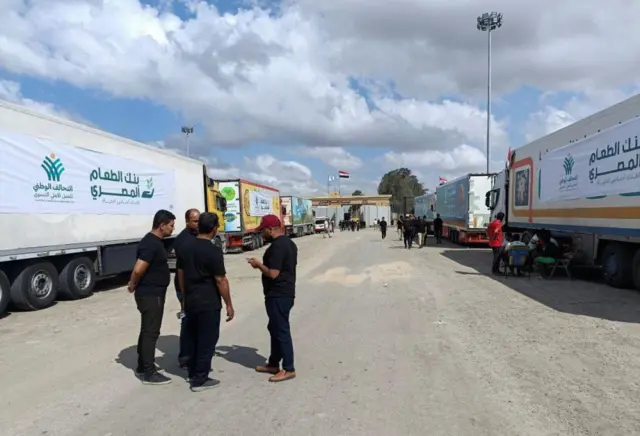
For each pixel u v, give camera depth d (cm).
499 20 3578
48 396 534
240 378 588
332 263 1945
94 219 1214
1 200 938
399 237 4034
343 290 1251
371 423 453
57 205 1086
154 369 575
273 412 483
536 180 1578
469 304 1009
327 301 1096
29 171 1007
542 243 1419
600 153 1163
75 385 568
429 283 1325
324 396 523
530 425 443
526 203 1670
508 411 474
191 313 545
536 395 513
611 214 1116
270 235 577
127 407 502
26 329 863
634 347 674
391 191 11781
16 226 973
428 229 4197
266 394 532
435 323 851
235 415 478
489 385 546
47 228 1055
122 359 672
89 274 1204
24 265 1014
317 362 643
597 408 475
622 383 540
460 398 510
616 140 1092
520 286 1230
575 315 881
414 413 474
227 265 2041
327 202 8744
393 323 861
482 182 2617
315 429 443
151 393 541
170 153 1644
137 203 1417
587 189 1228
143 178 1455
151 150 1509
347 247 2944
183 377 596
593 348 673
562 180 1376
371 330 814
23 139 993
